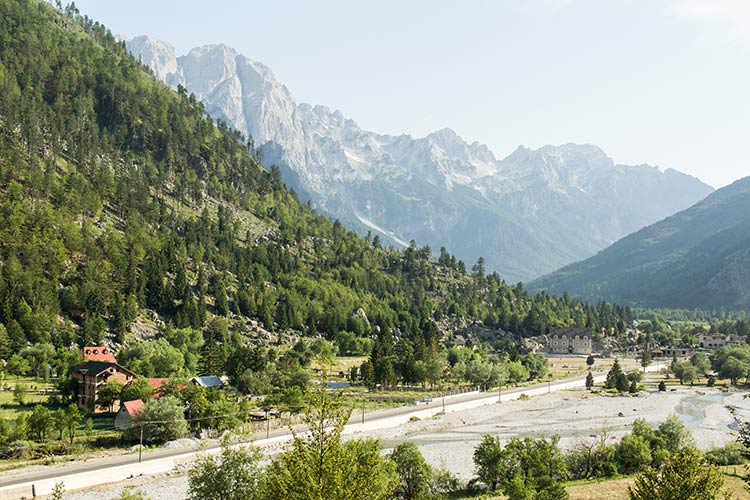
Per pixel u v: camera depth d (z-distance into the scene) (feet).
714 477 180.45
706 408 620.49
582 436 482.69
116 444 407.85
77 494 316.19
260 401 553.64
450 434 490.49
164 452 389.80
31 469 342.85
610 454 345.51
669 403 652.89
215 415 451.12
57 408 492.13
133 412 438.40
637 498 185.88
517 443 340.80
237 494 242.58
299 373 614.34
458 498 303.27
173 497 314.35
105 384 499.10
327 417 162.61
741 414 587.68
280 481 154.92
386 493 171.32
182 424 427.74
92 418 477.77
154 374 599.98
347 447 161.38
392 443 450.71
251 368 613.93
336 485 149.59
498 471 315.99
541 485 286.66
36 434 407.64
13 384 568.00
